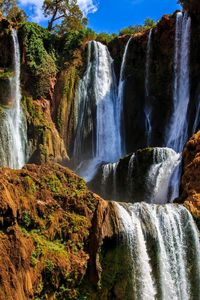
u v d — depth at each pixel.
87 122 36.41
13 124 33.88
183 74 33.00
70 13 46.28
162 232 16.48
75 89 36.84
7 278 12.75
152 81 35.06
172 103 33.59
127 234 15.54
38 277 13.58
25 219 14.09
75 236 14.87
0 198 13.51
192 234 16.95
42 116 35.19
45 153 33.66
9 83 35.06
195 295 16.42
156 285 15.77
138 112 35.66
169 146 31.88
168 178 22.55
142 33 36.50
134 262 15.50
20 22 39.03
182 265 16.47
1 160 32.03
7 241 13.23
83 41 38.75
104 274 14.85
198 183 18.69
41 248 13.95
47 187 15.28
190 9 32.81
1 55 36.28
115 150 36.06
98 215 15.25
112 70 38.22
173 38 34.12
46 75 36.53
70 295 14.19
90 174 30.81
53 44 38.62
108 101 37.31
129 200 24.39
